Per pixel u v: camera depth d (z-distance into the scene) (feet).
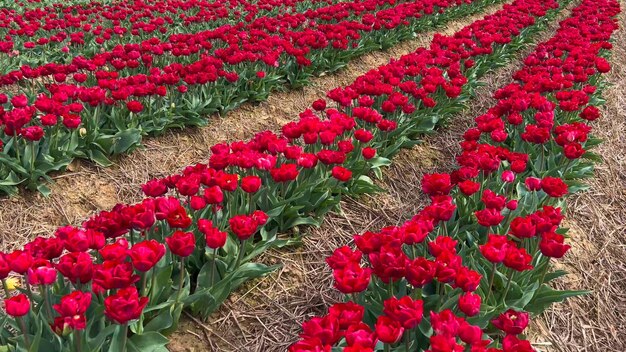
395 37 15.81
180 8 17.61
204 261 5.88
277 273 6.39
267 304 6.02
